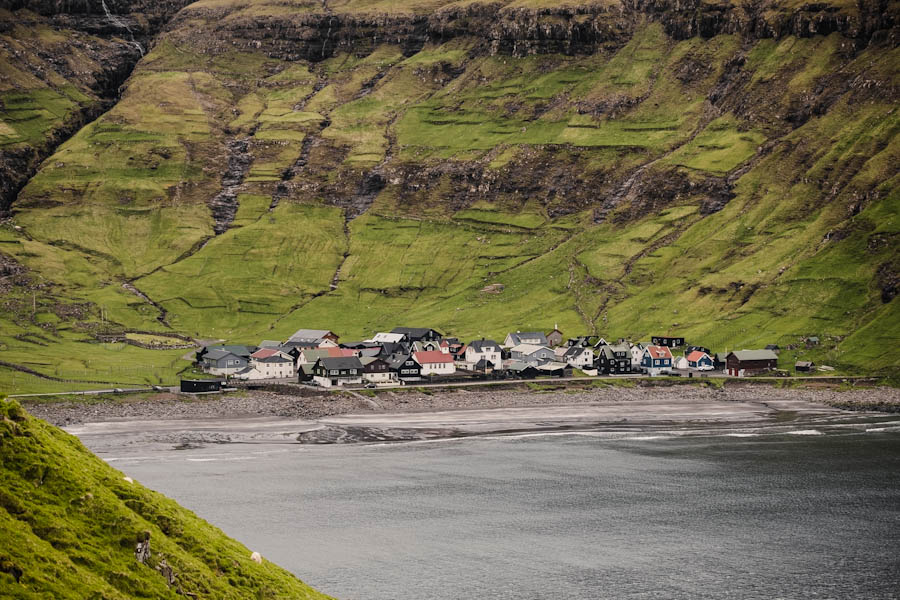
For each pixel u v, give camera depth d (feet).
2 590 398.01
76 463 520.01
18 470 484.74
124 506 498.28
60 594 413.80
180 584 471.62
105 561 456.04
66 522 466.29
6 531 435.53
